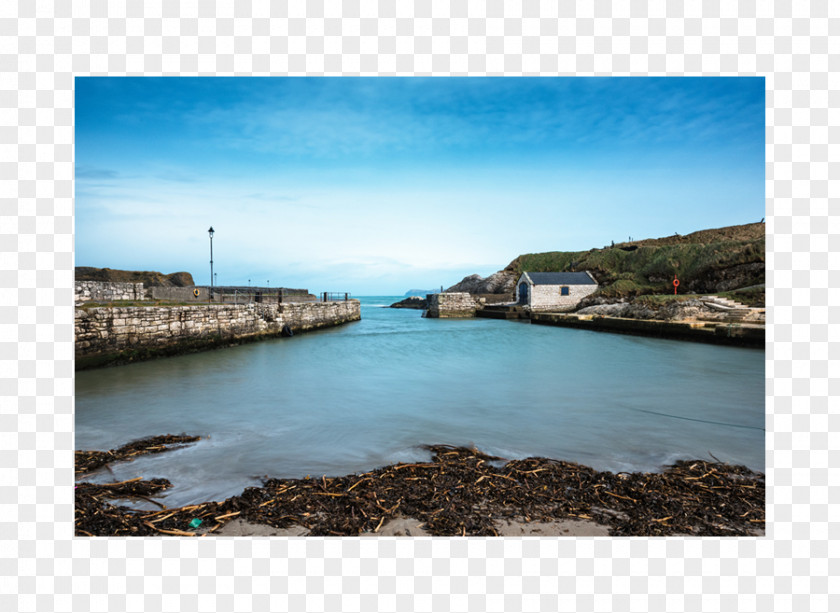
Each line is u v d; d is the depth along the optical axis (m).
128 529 4.20
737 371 14.37
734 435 7.55
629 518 4.43
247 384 11.92
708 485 5.30
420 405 9.66
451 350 20.33
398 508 4.62
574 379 12.84
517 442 7.14
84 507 4.60
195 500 4.98
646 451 6.74
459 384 12.05
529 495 4.93
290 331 25.42
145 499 4.99
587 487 5.17
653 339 25.20
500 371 14.34
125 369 13.89
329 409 9.30
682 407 9.47
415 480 5.33
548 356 18.27
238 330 21.28
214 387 11.52
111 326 14.09
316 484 5.25
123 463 6.20
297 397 10.41
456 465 5.94
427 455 6.52
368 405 9.66
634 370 14.57
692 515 4.50
